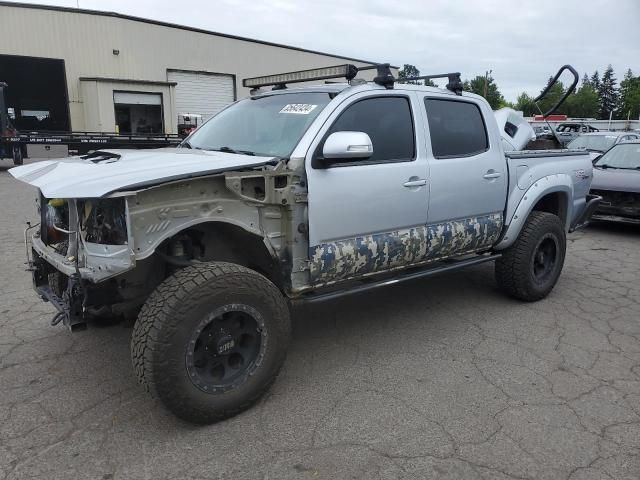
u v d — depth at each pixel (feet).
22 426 10.13
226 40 98.22
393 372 12.51
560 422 10.44
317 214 11.60
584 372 12.59
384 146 13.05
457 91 15.16
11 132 57.21
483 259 16.11
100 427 10.14
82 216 10.23
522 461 9.25
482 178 15.19
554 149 20.31
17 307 16.26
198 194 10.19
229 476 8.80
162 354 9.30
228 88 100.48
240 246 11.87
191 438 9.83
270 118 13.09
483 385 11.90
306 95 13.19
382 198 12.71
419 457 9.34
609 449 9.61
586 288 19.29
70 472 8.85
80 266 10.07
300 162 11.31
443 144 14.38
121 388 11.59
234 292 9.96
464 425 10.31
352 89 12.67
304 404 11.04
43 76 82.12
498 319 15.99
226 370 10.44
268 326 10.63
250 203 10.83
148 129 88.74
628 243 27.43
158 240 9.70
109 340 14.01
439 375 12.37
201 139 14.29
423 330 15.10
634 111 282.36
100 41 85.15
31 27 79.82
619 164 30.60
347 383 11.95
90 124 84.84
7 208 33.40
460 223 14.93
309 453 9.42
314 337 14.57
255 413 10.69
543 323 15.70
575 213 19.38
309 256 11.68
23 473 8.80
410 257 13.80
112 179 9.38
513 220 16.29
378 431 10.09
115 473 8.84
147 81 86.28
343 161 11.57
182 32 92.79
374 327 15.29
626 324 15.70
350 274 12.65
